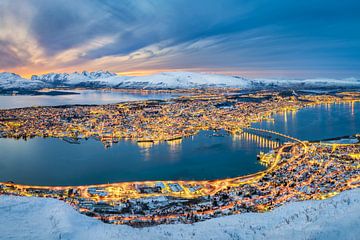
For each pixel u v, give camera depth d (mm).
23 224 23156
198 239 23125
